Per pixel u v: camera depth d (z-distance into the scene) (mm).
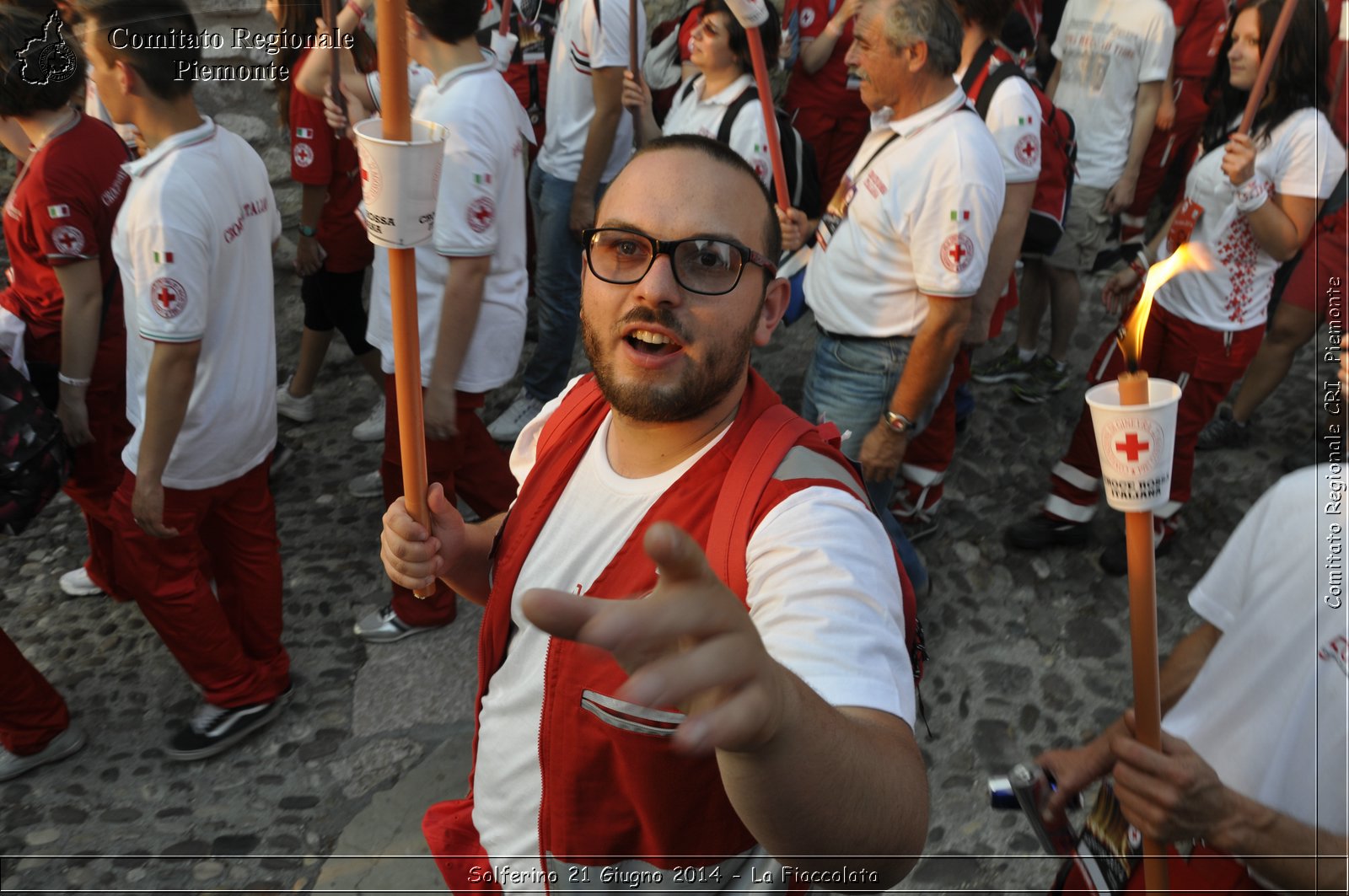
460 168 2250
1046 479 3396
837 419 2527
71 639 2885
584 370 3906
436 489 1285
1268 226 2410
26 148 2557
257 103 3443
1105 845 1259
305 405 3717
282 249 3740
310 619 2920
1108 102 3213
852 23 3857
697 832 1051
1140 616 949
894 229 2307
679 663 560
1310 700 1083
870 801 786
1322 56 2330
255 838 2338
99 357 2344
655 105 3975
